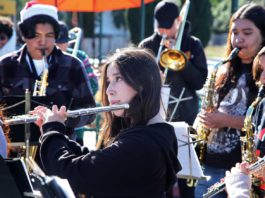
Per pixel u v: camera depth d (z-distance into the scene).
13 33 17.44
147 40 15.05
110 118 7.40
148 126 6.86
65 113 7.45
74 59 11.45
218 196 9.91
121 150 6.66
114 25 71.44
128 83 6.82
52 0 18.83
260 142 8.69
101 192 6.79
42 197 6.26
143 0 16.67
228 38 10.84
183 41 14.52
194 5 41.16
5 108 10.21
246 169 6.98
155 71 6.92
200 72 14.30
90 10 19.77
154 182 6.78
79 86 11.37
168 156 6.82
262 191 8.36
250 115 9.10
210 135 10.45
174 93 14.16
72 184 6.82
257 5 10.56
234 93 10.44
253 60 10.08
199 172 9.53
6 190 6.57
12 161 6.48
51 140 7.10
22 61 11.31
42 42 11.06
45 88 11.05
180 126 9.72
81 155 7.11
